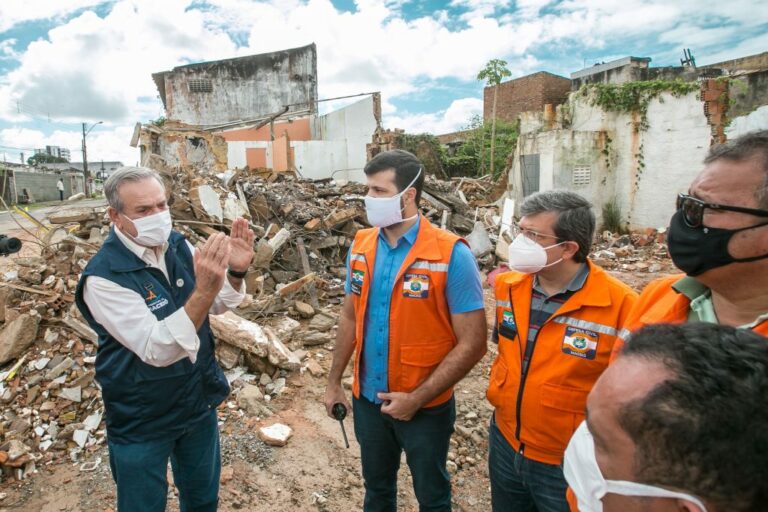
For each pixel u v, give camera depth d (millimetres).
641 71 20641
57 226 6207
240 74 25812
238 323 4262
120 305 1626
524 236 1689
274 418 3506
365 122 21672
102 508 2627
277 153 19875
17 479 2861
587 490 755
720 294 1062
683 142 11820
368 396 2004
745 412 551
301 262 7176
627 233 13188
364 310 1993
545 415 1594
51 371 3697
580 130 13750
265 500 2703
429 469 1918
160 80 26250
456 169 21359
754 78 13156
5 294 4559
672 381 604
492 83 17859
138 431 1745
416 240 1922
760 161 897
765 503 566
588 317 1576
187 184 7871
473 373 4332
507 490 1829
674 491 610
